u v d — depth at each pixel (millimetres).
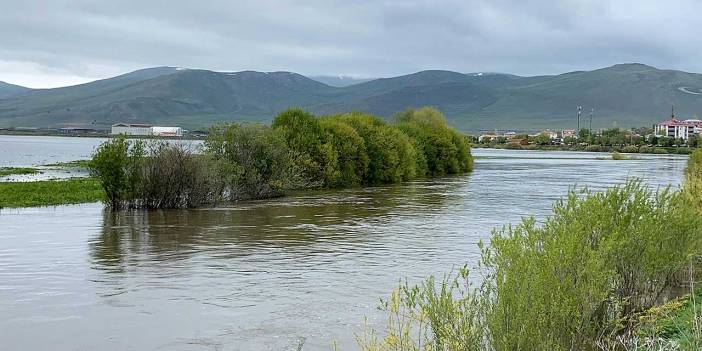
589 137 179375
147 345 9477
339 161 43938
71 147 144375
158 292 12484
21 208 27844
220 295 12297
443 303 6652
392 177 48062
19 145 154875
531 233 8336
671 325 8891
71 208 28094
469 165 66938
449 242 18703
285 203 31109
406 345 7156
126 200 27812
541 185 44719
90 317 10820
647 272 9281
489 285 6996
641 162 89000
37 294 12281
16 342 9547
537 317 6375
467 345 6449
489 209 28453
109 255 16312
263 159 34094
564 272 7324
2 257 15977
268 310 11305
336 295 12336
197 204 29234
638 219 9508
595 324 7746
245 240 18922
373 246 17938
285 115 42531
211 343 9594
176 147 29062
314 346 9453
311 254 16609
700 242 10891
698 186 15328
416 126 61406
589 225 9039
